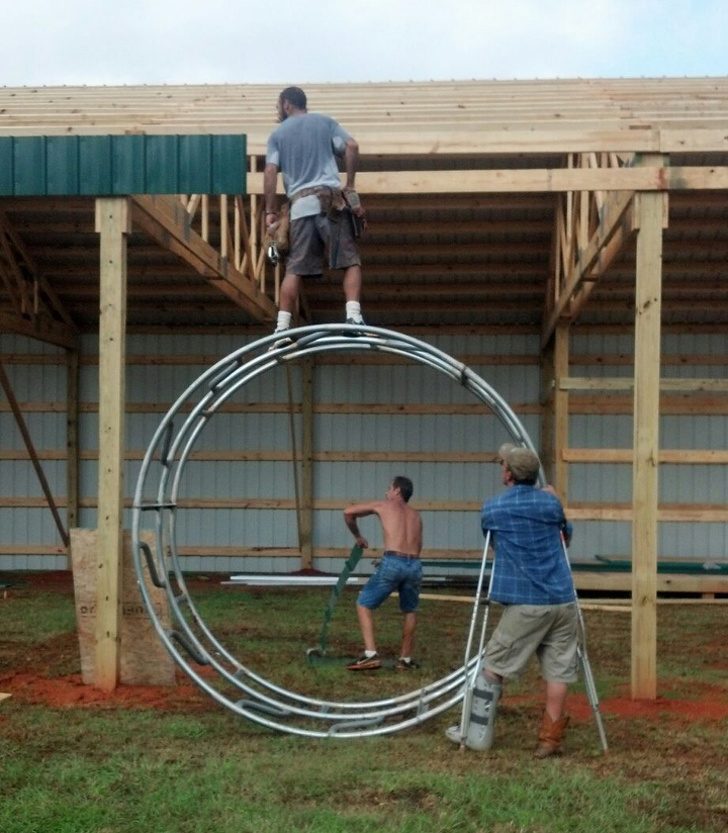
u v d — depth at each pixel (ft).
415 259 35.19
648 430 18.88
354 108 29.99
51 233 32.53
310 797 13.21
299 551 38.86
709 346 37.93
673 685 20.06
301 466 38.83
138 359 39.40
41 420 39.24
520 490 15.51
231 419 39.29
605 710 18.02
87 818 12.32
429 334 38.91
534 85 34.96
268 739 16.11
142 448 39.32
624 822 12.25
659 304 19.01
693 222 31.78
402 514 21.48
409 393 38.99
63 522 39.11
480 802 12.87
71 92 35.24
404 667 21.43
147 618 19.54
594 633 26.27
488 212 32.50
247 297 31.01
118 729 16.33
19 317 33.73
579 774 14.05
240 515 39.27
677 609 30.89
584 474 38.22
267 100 32.86
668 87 33.35
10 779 13.74
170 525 19.34
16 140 19.39
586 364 38.11
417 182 19.27
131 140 19.31
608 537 38.27
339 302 37.83
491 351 38.83
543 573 15.06
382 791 13.34
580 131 19.26
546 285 36.06
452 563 37.14
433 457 38.78
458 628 26.78
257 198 32.01
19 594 32.42
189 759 14.79
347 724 16.74
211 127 26.63
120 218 19.47
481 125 24.57
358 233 18.93
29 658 22.13
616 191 20.74
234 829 12.00
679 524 38.24
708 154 27.25
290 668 21.38
